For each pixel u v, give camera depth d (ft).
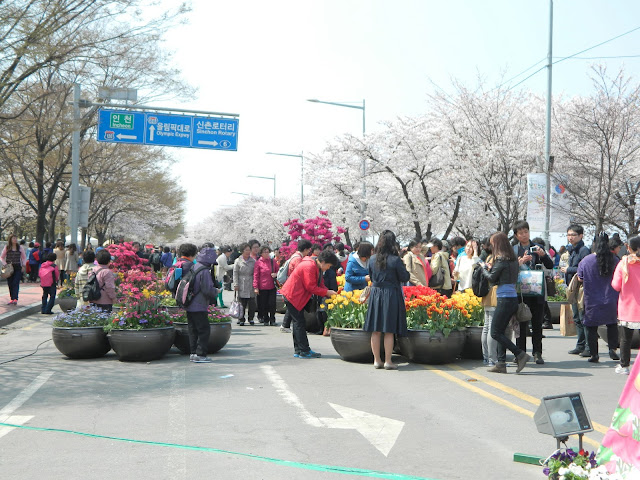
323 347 39.37
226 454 17.19
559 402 14.83
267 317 53.16
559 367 31.48
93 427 19.95
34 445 18.02
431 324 31.63
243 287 52.54
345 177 118.11
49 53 50.88
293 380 27.78
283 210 216.54
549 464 14.38
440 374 29.43
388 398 24.26
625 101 81.05
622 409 14.39
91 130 101.76
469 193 103.35
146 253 97.91
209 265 33.09
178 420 20.80
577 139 87.76
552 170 76.54
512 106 99.86
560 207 75.66
